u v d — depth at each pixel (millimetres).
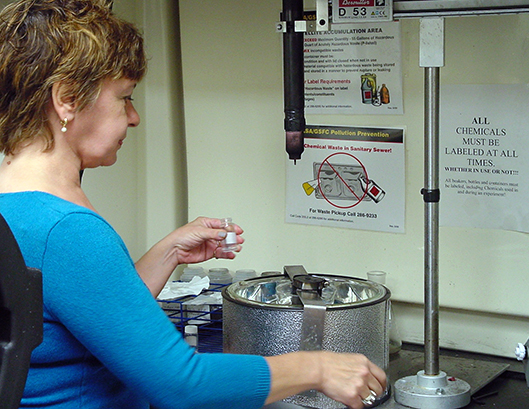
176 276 1686
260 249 1570
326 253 1495
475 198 1329
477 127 1307
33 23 692
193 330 1336
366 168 1420
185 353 678
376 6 1035
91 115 739
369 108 1394
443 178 1353
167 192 1670
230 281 1561
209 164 1602
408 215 1396
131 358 651
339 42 1390
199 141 1604
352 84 1398
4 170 746
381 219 1423
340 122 1430
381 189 1413
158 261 1045
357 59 1383
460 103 1312
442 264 1380
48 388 701
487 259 1337
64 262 645
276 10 1462
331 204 1471
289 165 1501
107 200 1607
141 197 1704
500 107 1280
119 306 651
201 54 1564
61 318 654
